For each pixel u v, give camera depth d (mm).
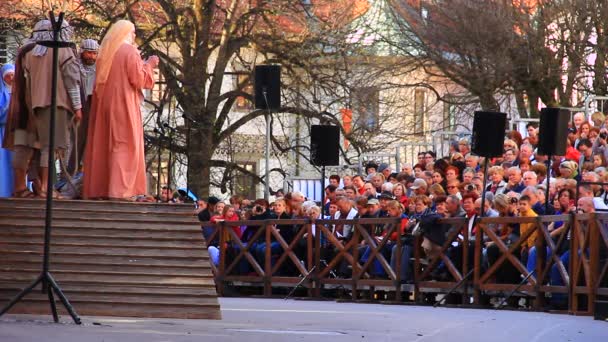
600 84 48688
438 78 58938
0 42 53094
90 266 18453
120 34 19656
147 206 18891
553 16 50031
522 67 50562
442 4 52188
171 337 15078
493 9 50812
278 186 71750
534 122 40500
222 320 18797
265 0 53469
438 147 46406
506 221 24891
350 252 29031
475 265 25641
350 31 55031
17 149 19297
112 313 18359
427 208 28156
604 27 48562
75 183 19922
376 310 23453
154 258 18703
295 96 53875
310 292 29781
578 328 18688
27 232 18359
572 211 23297
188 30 53094
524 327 18719
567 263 23328
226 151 58781
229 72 54531
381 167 37750
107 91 19500
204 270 18828
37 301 18031
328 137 31047
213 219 32906
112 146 19422
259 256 30906
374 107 56375
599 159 30641
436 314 22047
